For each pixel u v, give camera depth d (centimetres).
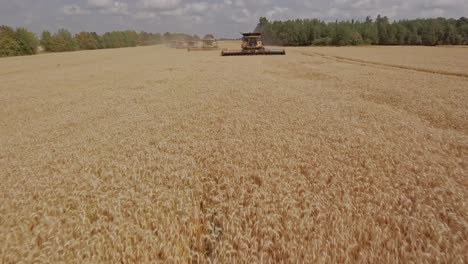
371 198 502
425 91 1778
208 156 743
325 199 502
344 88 1947
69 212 468
